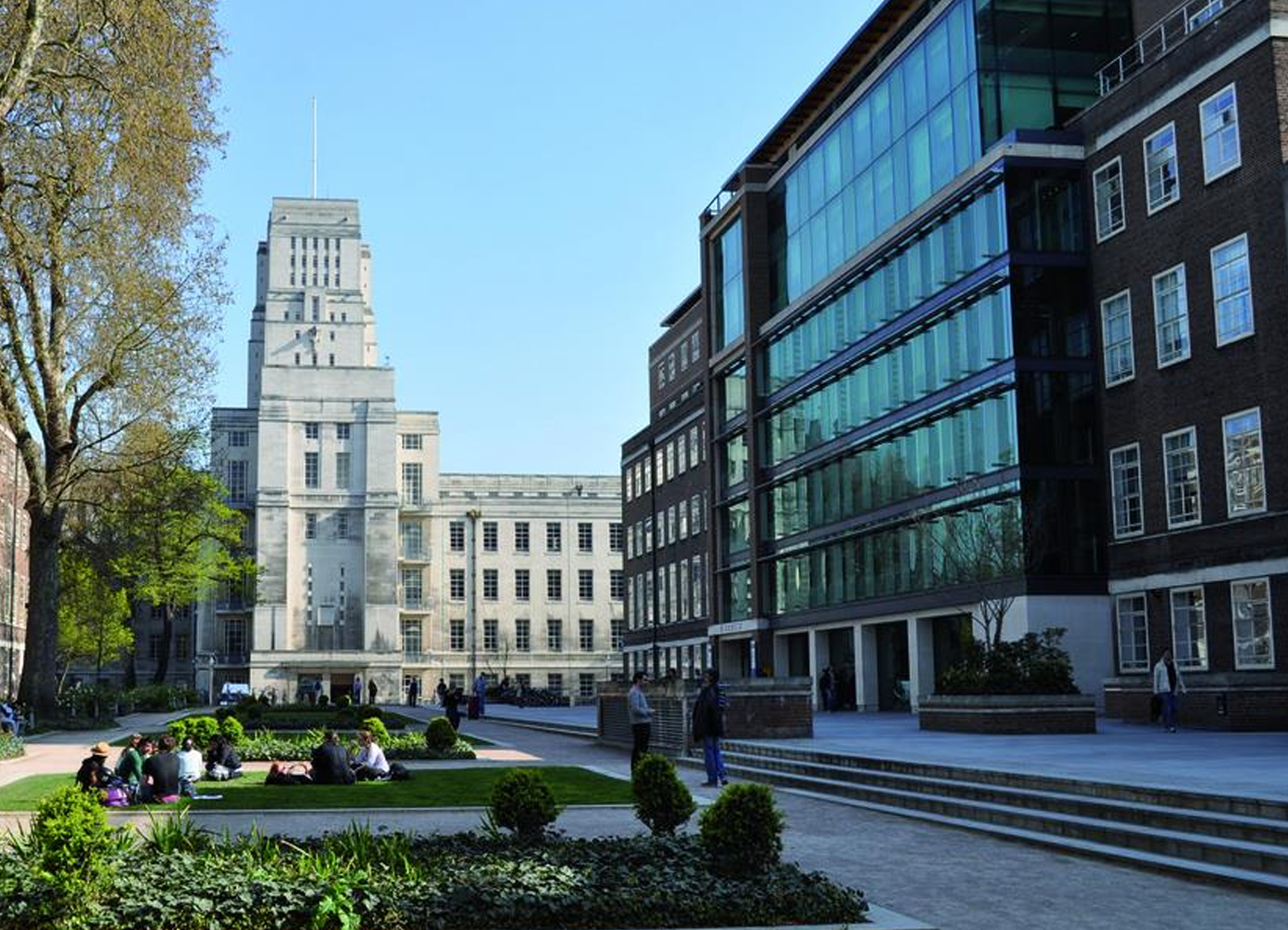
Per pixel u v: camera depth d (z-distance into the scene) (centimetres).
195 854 1220
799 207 5988
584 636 12444
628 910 1129
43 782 2459
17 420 4041
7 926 1007
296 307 12850
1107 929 1170
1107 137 4175
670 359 8194
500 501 12462
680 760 3250
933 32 4731
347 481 11488
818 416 5656
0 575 8394
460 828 1802
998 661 3494
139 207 3644
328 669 11119
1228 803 1586
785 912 1150
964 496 4441
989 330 4331
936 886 1398
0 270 3650
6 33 3372
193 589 8281
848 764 2528
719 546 6819
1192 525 3759
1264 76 3491
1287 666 3400
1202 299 3744
